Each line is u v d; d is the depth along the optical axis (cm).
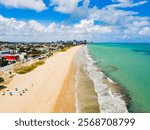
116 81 3762
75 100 2623
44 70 4769
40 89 3102
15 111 2241
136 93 3005
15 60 6197
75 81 3678
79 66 5553
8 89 3088
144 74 4438
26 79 3784
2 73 4284
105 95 2881
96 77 4091
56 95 2808
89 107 2391
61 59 7169
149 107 2453
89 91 3047
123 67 5472
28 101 2558
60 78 3900
